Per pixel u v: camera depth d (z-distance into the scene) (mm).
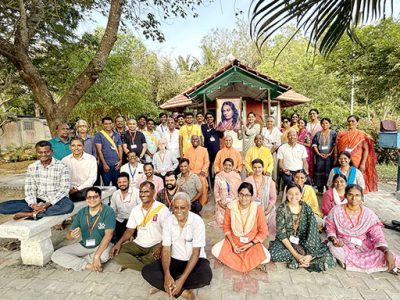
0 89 8633
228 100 7273
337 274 3180
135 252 3395
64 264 3338
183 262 2912
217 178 4949
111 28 6652
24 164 14023
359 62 11281
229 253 3322
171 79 22000
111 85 10719
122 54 11289
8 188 8570
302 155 5504
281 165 5656
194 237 2842
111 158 5516
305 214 3412
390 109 14945
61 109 6602
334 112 14062
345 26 1819
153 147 6672
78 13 8008
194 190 4930
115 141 5672
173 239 2904
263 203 4449
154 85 21547
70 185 4273
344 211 3422
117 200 4164
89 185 4414
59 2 7383
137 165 5156
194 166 6000
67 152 4766
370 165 5328
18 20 6449
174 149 6781
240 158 5875
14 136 16781
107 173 5520
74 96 6688
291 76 14070
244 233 3324
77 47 8695
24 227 3236
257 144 5547
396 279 3057
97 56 6605
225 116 7305
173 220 2910
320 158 5836
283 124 6852
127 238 3475
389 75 10680
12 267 3471
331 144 5746
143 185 3324
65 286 3033
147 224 3363
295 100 10555
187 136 6797
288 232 3441
